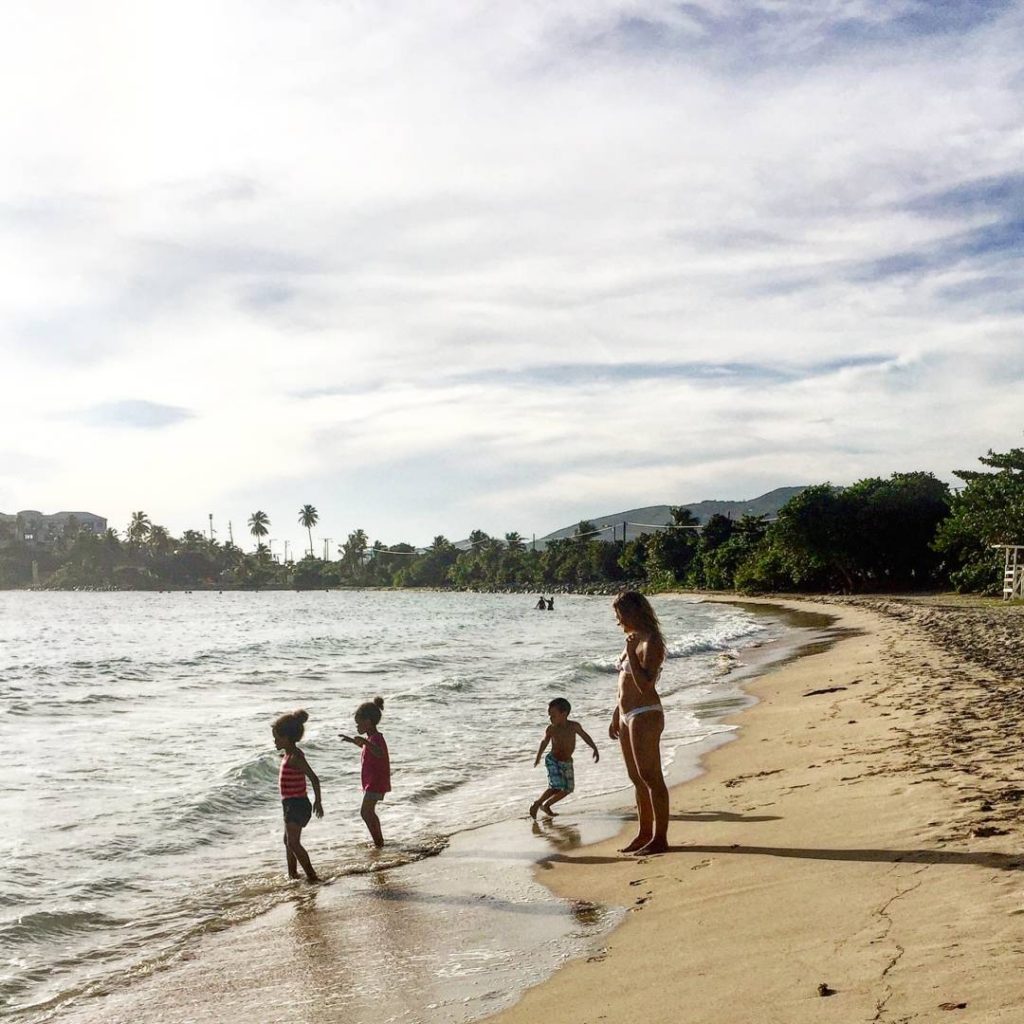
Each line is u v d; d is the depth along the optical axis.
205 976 5.47
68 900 6.99
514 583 178.38
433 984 4.97
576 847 7.95
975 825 6.33
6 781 11.29
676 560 125.81
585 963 4.96
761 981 4.15
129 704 19.75
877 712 13.30
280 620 71.75
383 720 16.02
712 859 6.73
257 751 13.42
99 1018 4.95
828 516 74.56
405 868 7.68
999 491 50.25
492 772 11.95
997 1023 3.26
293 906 6.81
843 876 5.65
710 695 18.56
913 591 73.38
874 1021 3.48
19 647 42.34
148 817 9.48
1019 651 19.86
